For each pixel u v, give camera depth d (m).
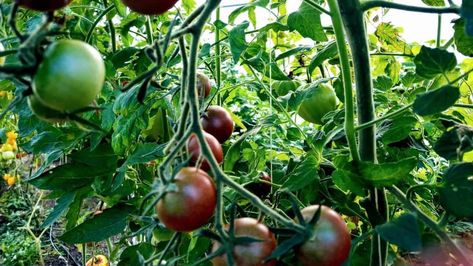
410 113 0.98
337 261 0.60
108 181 1.11
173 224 0.58
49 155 1.16
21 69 0.44
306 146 1.30
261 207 0.58
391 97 1.25
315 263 0.60
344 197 0.94
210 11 0.56
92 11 1.44
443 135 0.74
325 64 1.47
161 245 1.04
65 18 0.49
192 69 0.57
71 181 1.10
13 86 1.36
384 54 1.19
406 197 0.73
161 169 0.57
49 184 1.09
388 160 1.11
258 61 1.22
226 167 1.06
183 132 0.61
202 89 0.93
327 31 1.33
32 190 4.04
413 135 1.21
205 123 0.95
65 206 1.12
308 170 0.80
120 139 1.02
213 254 0.58
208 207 0.58
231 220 0.59
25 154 3.40
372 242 0.77
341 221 0.62
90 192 1.22
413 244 0.55
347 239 0.61
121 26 1.30
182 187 0.57
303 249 0.60
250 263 0.58
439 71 0.67
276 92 1.36
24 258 3.33
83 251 1.63
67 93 0.44
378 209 0.76
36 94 0.45
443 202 0.65
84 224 1.03
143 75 0.53
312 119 1.24
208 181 0.59
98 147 1.10
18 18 1.32
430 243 0.68
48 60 0.44
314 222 0.60
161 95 1.06
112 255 1.55
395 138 0.98
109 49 1.46
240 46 1.01
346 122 0.73
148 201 1.03
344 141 1.10
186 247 0.99
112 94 1.13
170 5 0.58
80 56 0.45
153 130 1.22
